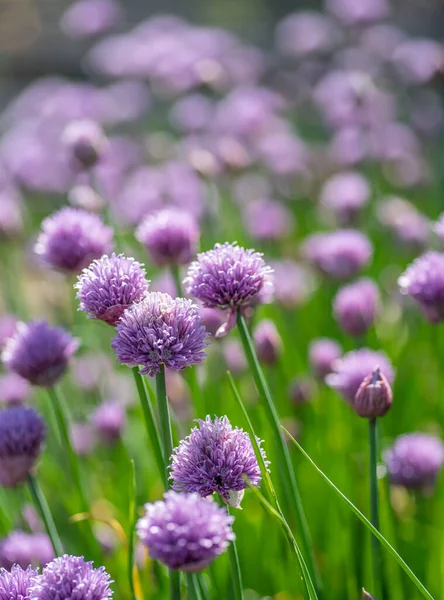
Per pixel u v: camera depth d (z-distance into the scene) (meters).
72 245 0.58
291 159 1.33
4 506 0.65
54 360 0.58
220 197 1.06
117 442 0.73
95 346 0.82
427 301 0.57
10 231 0.89
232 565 0.51
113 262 0.51
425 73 1.27
